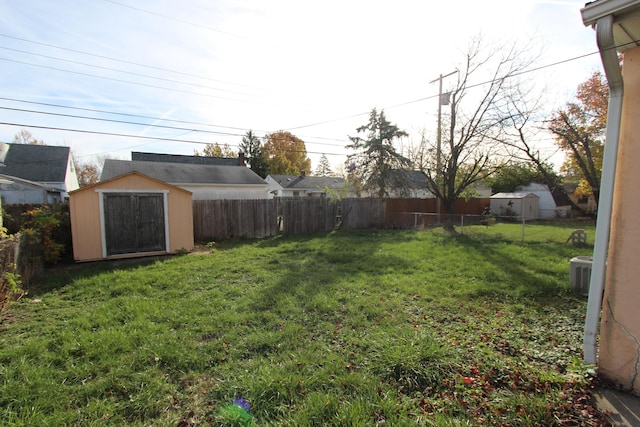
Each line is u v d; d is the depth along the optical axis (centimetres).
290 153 4044
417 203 1652
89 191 765
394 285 516
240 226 1127
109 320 375
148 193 827
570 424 199
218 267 651
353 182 2280
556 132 1228
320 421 204
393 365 260
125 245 805
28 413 210
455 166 1355
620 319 241
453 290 491
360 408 211
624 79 239
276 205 1205
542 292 477
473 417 208
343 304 432
